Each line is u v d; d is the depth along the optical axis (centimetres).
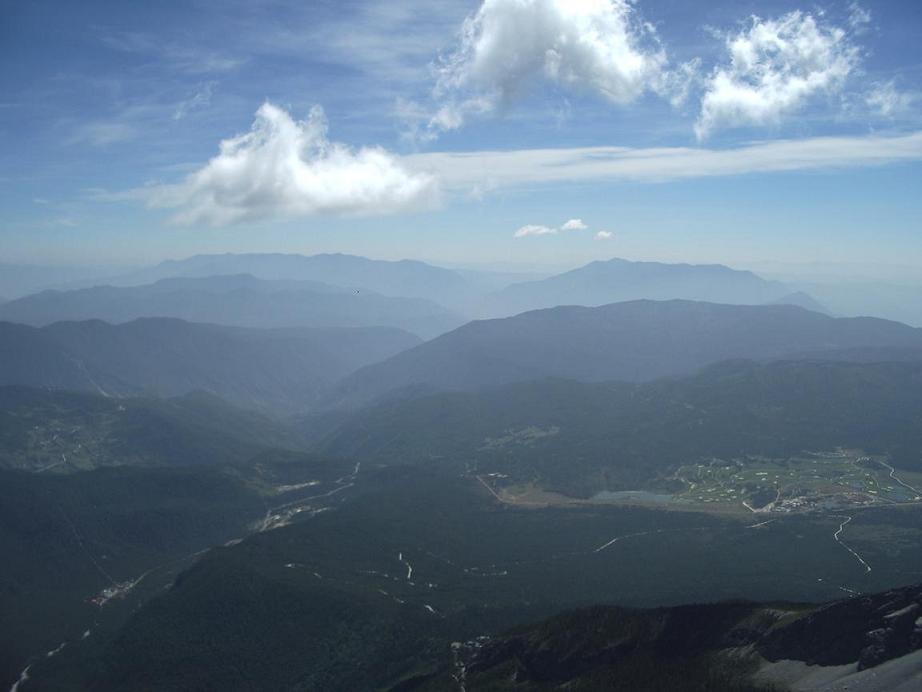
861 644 18125
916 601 18050
